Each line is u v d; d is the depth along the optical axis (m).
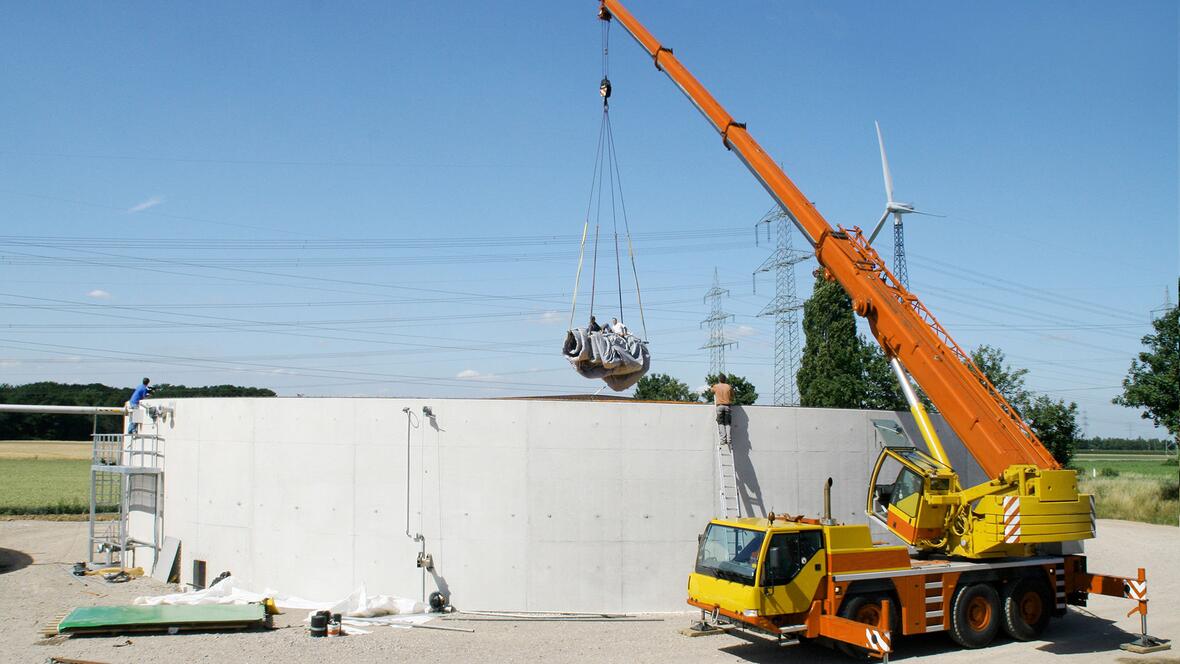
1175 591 20.27
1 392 84.62
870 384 40.00
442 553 17.47
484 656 13.61
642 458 17.73
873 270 17.53
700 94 21.19
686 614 17.19
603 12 24.77
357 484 18.03
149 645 14.12
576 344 18.39
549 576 17.27
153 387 24.00
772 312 51.38
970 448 15.04
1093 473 64.12
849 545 13.95
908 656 14.10
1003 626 15.10
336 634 14.97
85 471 64.19
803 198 18.78
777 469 18.50
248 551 18.88
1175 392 37.50
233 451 19.41
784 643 13.37
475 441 17.62
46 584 20.23
